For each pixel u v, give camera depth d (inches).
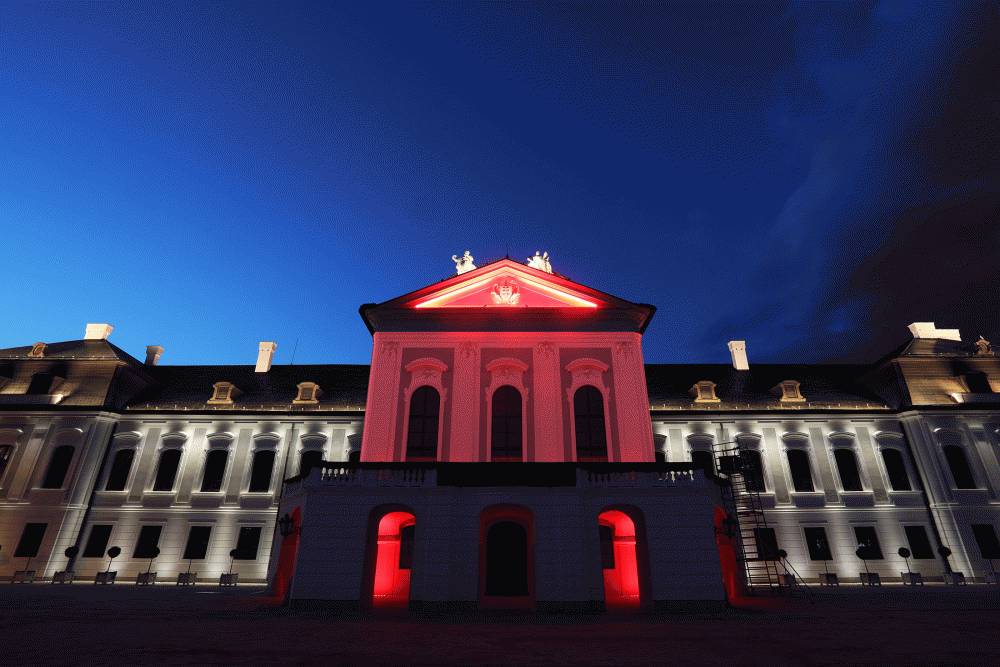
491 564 783.1
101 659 360.5
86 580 1156.5
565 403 989.8
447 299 1096.8
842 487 1248.8
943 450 1245.7
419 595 691.4
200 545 1200.2
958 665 358.9
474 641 457.4
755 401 1364.4
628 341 1034.1
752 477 1156.5
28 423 1258.6
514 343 1032.8
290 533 823.7
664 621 585.6
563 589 692.7
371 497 743.7
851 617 602.9
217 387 1365.7
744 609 692.1
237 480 1253.1
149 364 1589.6
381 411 978.7
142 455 1269.7
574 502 732.0
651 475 753.6
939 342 1389.0
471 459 940.6
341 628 525.0
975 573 1138.0
